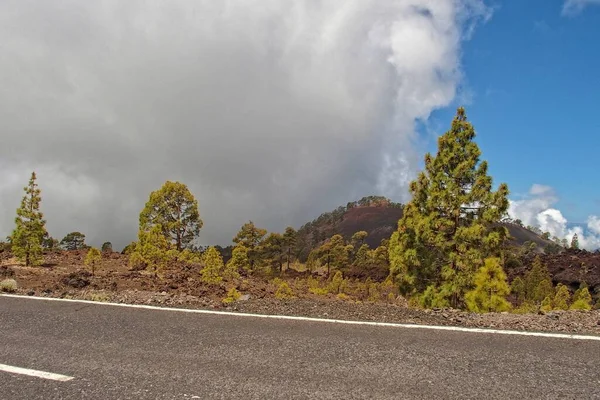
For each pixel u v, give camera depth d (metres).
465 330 5.84
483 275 15.16
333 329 5.87
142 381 3.95
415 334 5.61
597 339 5.36
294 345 5.08
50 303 7.87
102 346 5.10
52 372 4.22
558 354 4.75
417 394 3.62
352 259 75.44
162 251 24.48
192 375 4.09
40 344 5.21
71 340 5.37
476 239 17.42
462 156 18.73
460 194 18.34
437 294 17.89
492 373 4.12
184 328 5.93
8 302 8.00
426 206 19.03
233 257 38.81
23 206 24.64
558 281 46.22
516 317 7.50
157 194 36.16
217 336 5.50
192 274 25.92
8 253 30.89
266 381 3.92
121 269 25.67
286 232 61.28
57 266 25.20
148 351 4.88
